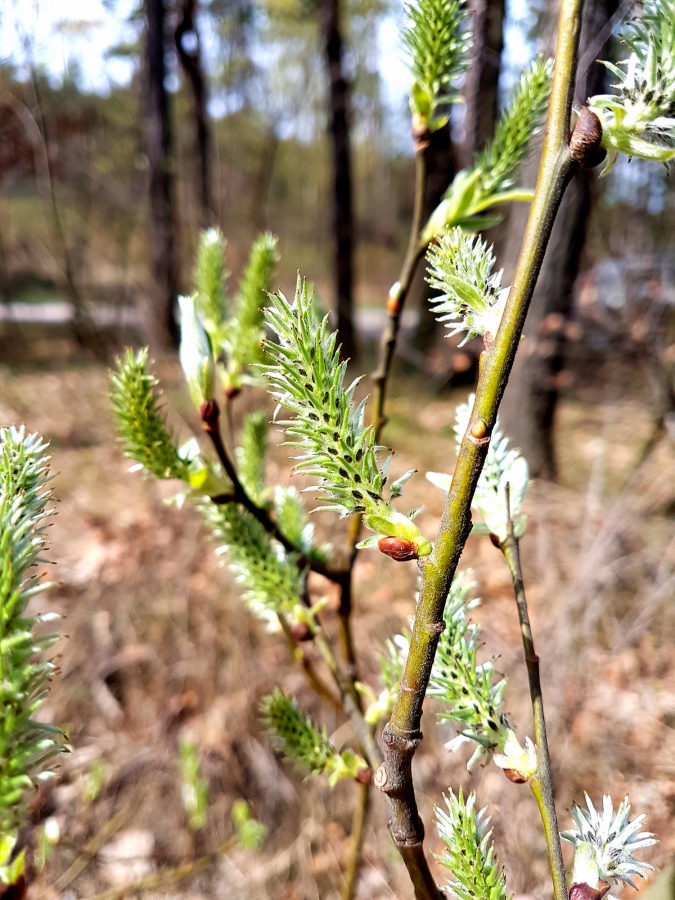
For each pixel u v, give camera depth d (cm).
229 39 856
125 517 529
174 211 914
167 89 895
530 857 246
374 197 2239
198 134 839
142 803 317
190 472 110
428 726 321
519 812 258
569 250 572
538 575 439
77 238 999
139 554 461
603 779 285
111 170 973
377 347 1152
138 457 108
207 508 126
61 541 495
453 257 72
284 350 65
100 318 961
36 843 255
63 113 827
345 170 1111
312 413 66
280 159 1498
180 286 908
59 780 314
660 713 315
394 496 68
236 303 156
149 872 290
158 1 830
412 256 128
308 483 460
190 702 369
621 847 74
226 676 376
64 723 350
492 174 122
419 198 127
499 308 70
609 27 344
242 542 125
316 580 445
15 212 1002
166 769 332
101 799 314
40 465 69
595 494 427
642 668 347
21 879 65
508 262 553
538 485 569
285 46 1044
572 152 65
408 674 68
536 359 593
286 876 294
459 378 941
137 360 105
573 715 308
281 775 335
